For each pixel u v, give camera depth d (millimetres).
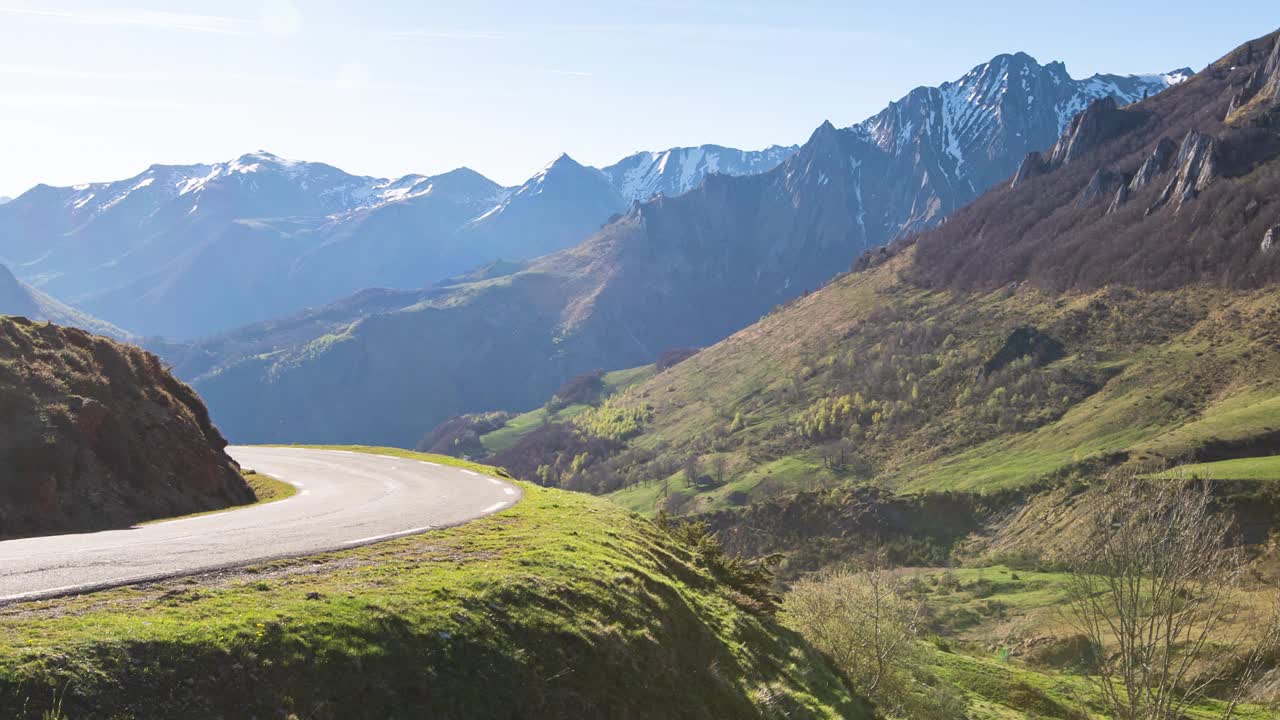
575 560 18203
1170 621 25750
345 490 31766
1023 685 46375
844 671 30078
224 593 12547
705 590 24672
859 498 161250
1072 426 186125
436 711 11484
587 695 13656
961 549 140125
